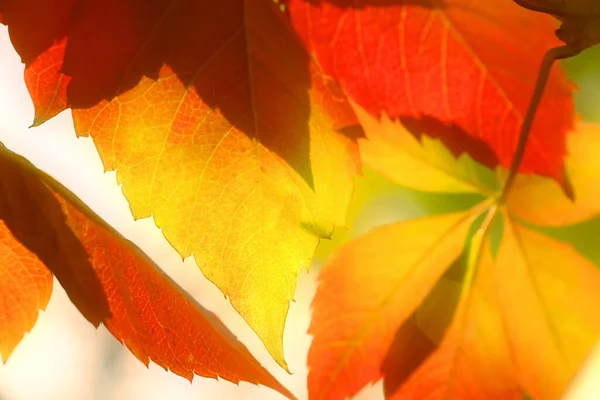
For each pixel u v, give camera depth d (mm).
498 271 499
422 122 492
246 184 477
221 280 476
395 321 498
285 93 477
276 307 475
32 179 485
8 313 495
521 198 498
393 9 479
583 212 496
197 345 485
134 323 486
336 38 482
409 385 496
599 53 509
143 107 473
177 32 472
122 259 485
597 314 494
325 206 479
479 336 496
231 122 476
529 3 469
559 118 484
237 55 474
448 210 533
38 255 483
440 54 483
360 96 488
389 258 501
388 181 534
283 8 477
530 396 494
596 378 492
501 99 485
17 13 470
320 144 479
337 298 500
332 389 498
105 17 470
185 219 476
